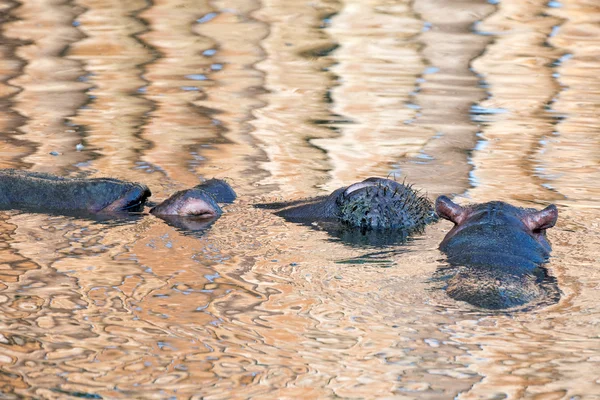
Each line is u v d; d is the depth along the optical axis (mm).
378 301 9305
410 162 15773
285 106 19422
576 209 13125
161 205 13023
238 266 10547
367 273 10289
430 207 13219
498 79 21672
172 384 7531
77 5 28938
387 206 12711
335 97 20172
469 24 26984
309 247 11469
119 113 18703
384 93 20453
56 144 16484
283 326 8688
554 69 22562
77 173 14789
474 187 14305
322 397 7344
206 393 7395
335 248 11438
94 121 18078
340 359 7992
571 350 8125
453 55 23766
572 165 15508
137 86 20875
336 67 22719
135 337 8430
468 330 8547
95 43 24641
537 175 14945
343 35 25891
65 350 8125
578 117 18656
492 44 24812
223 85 21062
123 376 7660
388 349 8172
